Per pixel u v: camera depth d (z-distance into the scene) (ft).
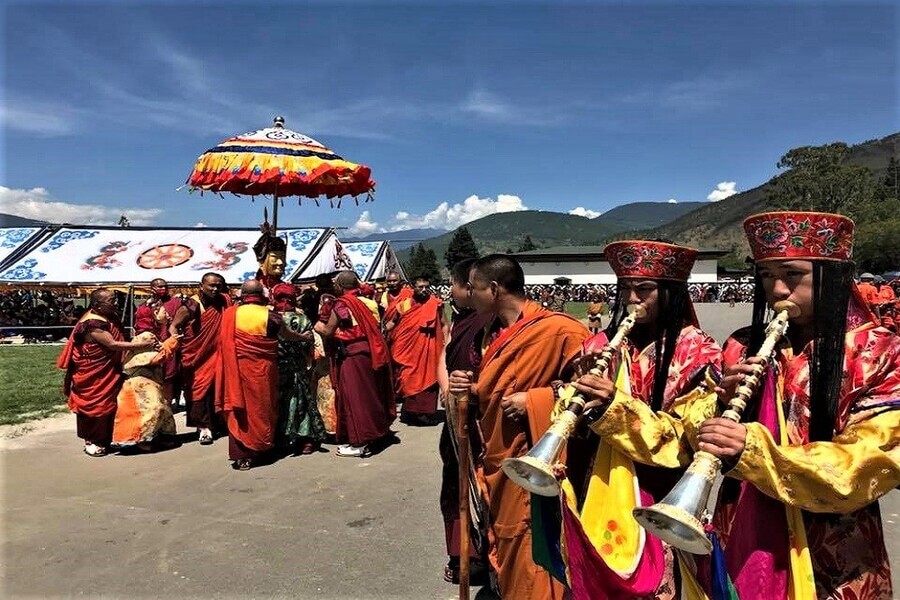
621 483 8.72
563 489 8.36
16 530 16.56
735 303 185.06
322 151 27.99
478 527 12.55
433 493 19.44
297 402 23.82
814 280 6.79
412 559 14.80
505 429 11.06
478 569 13.91
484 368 11.37
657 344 8.92
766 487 6.24
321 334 23.35
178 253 70.33
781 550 6.74
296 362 23.98
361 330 23.36
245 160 26.17
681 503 5.89
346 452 23.66
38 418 30.48
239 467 22.00
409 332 29.25
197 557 14.94
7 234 74.90
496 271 11.72
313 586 13.51
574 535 8.15
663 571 8.64
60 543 15.75
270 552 15.20
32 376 44.39
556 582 10.74
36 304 86.58
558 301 127.24
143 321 27.55
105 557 14.97
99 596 13.14
